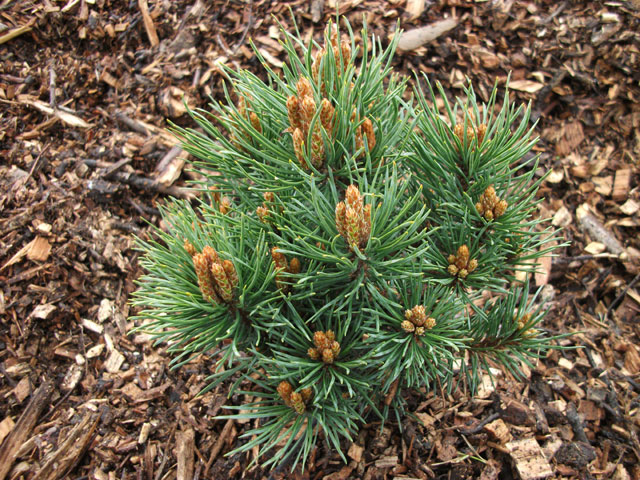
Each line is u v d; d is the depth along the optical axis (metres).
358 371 0.44
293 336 0.43
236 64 0.73
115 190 0.66
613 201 0.68
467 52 0.75
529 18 0.76
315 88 0.38
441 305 0.40
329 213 0.37
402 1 0.77
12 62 0.71
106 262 0.62
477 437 0.50
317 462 0.49
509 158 0.41
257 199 0.44
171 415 0.53
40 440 0.51
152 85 0.72
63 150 0.68
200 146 0.42
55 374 0.56
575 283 0.65
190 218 0.43
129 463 0.50
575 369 0.58
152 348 0.58
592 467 0.50
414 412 0.52
